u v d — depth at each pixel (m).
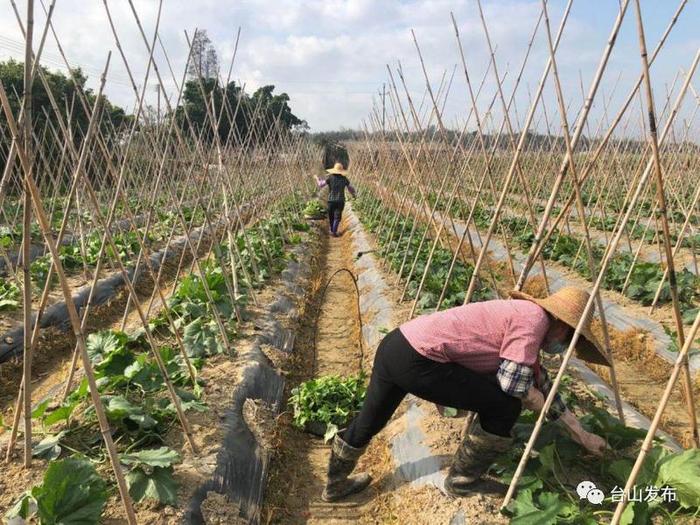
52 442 4.18
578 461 4.10
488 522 3.68
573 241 12.16
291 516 4.63
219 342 6.62
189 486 4.04
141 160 17.00
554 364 6.15
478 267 4.71
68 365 7.00
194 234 14.76
